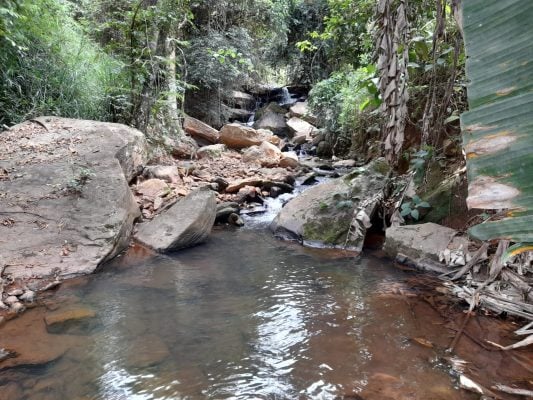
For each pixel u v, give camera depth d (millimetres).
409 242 3604
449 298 2857
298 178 6867
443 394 1810
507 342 2264
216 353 2215
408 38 3580
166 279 3271
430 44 4160
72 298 2865
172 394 1866
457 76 4148
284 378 1981
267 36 10930
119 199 4090
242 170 6727
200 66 9547
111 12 8031
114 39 7887
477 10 761
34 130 5289
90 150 4902
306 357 2162
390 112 3266
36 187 4090
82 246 3506
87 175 4281
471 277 3057
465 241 3389
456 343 2260
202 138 9242
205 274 3398
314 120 11117
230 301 2885
